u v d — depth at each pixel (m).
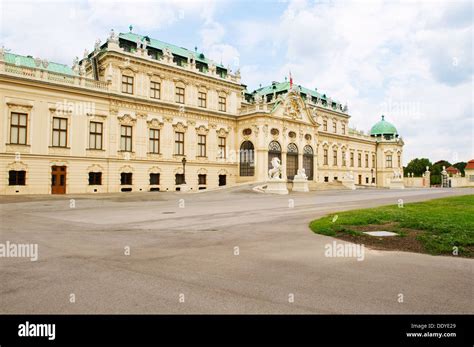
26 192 33.00
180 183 46.03
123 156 40.19
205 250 8.16
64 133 35.78
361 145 80.81
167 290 5.32
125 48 42.22
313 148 59.69
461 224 10.62
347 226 11.05
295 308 4.59
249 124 51.59
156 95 43.81
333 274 6.12
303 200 26.52
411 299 4.89
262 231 10.91
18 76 32.56
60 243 9.13
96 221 13.91
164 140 44.34
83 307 4.66
